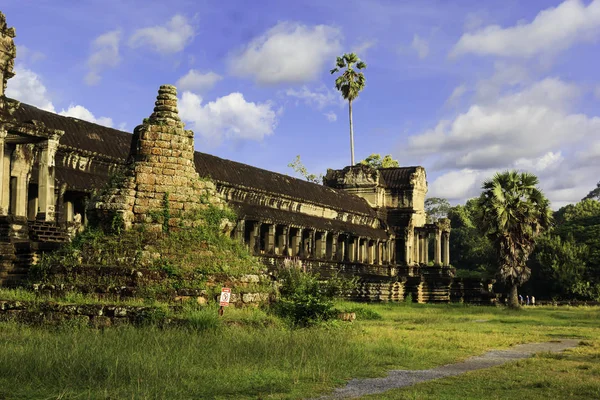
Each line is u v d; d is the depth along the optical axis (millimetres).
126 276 22000
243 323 20266
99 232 23859
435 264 81375
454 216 133500
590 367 17172
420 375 15398
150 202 24266
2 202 34938
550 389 13555
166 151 24797
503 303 67375
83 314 20000
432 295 64812
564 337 27625
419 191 82812
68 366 13000
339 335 20734
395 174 82750
